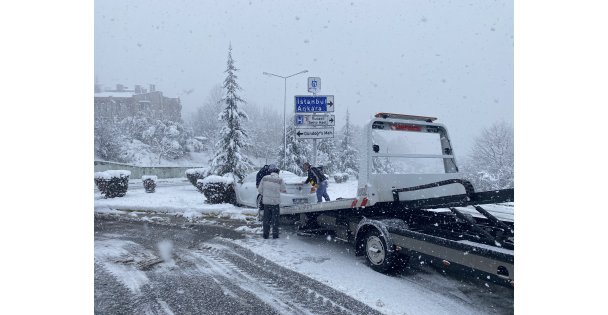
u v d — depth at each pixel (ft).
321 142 151.94
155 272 18.99
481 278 13.85
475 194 15.67
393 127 20.71
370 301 15.15
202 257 21.89
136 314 14.03
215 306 14.75
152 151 196.24
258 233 28.96
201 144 220.84
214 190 44.09
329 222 24.35
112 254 22.57
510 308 14.52
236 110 79.51
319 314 14.01
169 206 40.16
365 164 19.84
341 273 18.76
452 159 22.31
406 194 19.70
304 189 32.42
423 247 16.42
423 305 14.79
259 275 18.51
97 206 42.19
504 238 16.22
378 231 18.81
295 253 22.72
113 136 170.91
